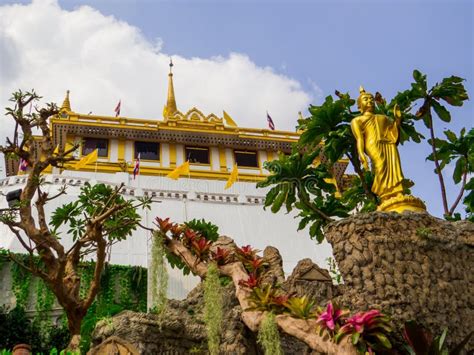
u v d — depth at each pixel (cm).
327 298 1619
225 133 4350
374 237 1306
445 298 1260
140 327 1386
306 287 1636
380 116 1622
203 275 1333
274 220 3241
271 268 1819
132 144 4269
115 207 1677
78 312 1602
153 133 4269
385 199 1531
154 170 4122
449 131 2147
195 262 1352
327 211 2116
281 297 1133
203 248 1366
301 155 2030
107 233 1709
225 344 1411
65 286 1623
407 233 1325
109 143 4222
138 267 2373
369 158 1605
